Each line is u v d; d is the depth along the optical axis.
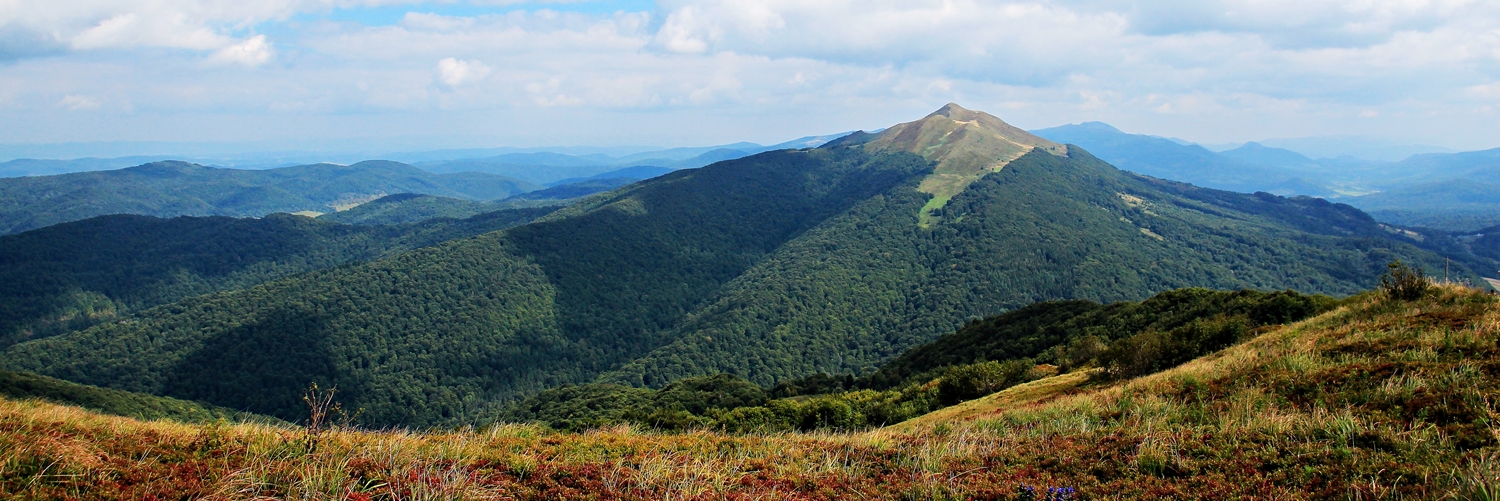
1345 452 7.07
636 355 146.25
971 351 56.31
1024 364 32.00
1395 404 8.63
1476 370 9.27
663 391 61.03
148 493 6.03
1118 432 9.38
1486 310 14.45
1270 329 22.41
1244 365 13.66
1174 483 7.14
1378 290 19.31
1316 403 9.38
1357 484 6.29
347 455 7.55
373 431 9.38
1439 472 6.30
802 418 23.80
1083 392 19.80
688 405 52.72
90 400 65.94
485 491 6.74
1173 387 13.16
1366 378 9.97
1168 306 44.41
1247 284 159.62
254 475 6.69
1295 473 6.90
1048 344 48.66
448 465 7.68
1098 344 30.25
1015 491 7.22
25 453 6.36
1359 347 12.88
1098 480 7.56
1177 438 8.50
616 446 9.52
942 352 63.28
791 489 7.71
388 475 6.96
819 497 7.43
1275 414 8.99
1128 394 13.51
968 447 9.38
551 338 144.12
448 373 125.31
